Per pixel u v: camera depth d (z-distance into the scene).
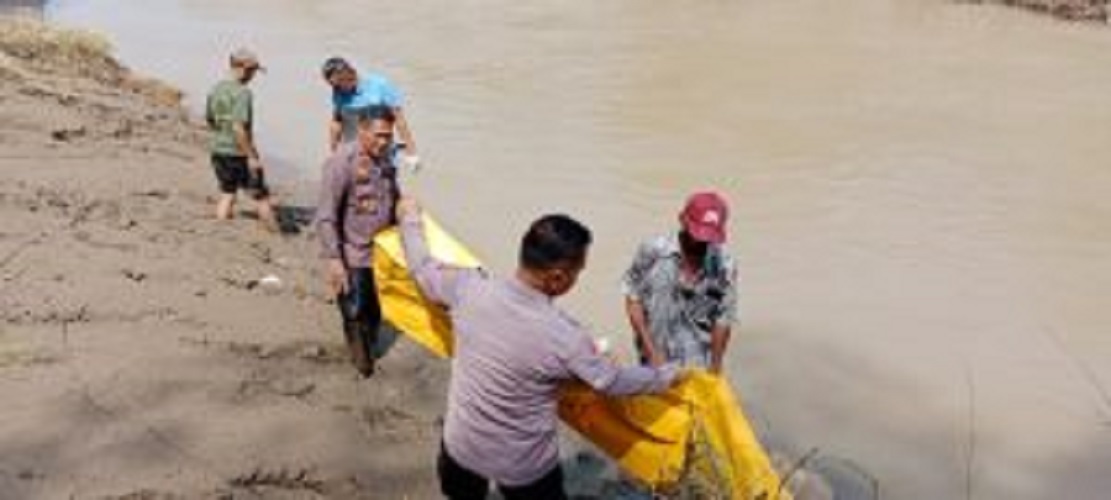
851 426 8.00
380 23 22.42
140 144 13.16
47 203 10.08
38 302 7.69
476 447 4.97
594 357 4.79
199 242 10.05
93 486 5.73
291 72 18.28
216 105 10.63
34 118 12.78
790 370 8.81
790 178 13.49
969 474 7.43
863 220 12.16
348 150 6.97
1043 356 9.18
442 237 6.58
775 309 9.92
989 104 16.97
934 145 14.88
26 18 21.80
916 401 8.38
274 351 7.89
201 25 22.20
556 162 13.85
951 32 22.27
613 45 20.66
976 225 12.09
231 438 6.51
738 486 5.63
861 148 14.70
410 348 8.45
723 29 22.28
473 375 4.89
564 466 7.10
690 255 5.94
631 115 16.06
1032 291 10.44
